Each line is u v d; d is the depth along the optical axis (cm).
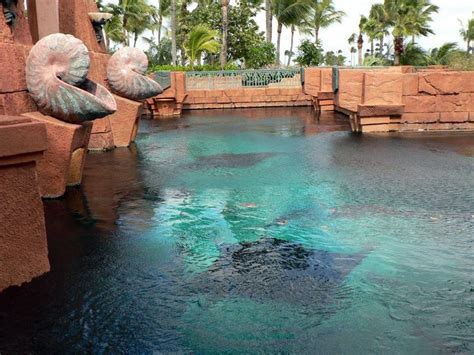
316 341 261
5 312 295
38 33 836
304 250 393
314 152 877
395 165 744
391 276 342
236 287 326
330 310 294
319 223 462
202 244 409
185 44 2797
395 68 1755
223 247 402
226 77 1986
